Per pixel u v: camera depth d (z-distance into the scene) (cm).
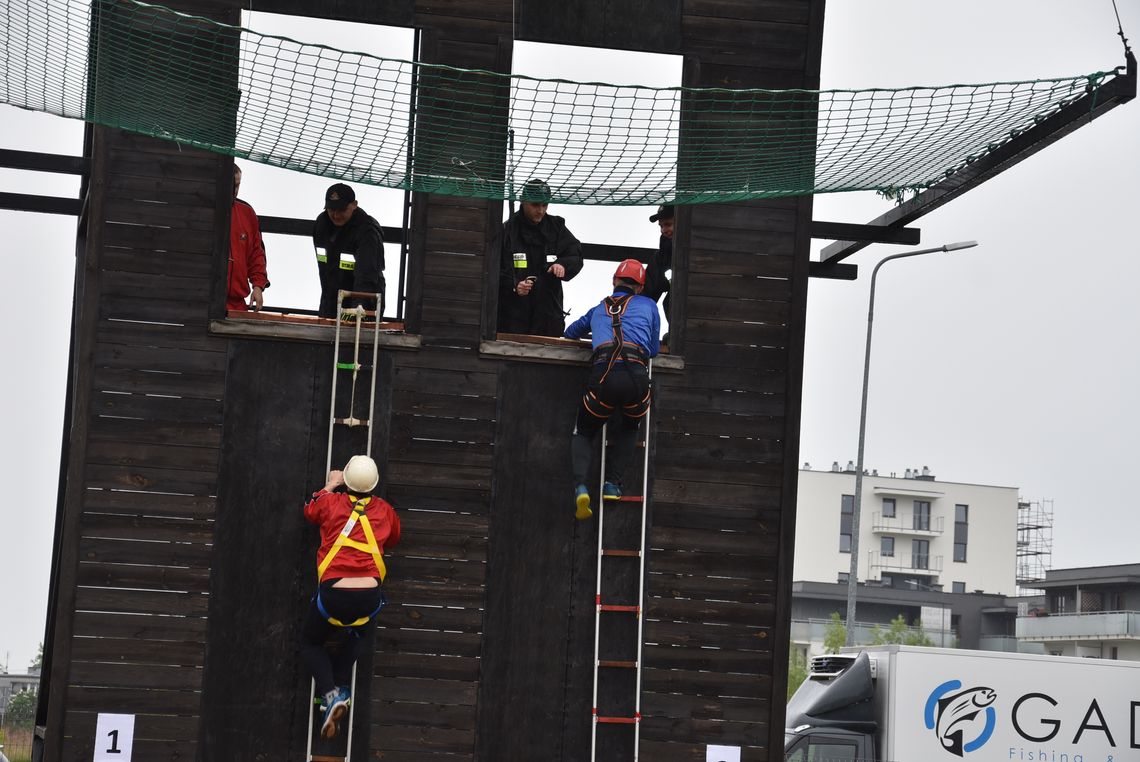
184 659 1609
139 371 1639
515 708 1652
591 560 1691
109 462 1623
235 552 1630
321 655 1552
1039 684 2248
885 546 14938
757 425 1739
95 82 1517
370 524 1552
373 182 1619
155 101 1587
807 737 2241
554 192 1634
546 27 1734
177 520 1628
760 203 1775
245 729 1608
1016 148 1633
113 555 1611
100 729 1581
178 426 1639
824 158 1656
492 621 1666
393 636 1647
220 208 1672
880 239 2067
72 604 1595
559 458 1700
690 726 1678
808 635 11831
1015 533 15225
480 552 1675
